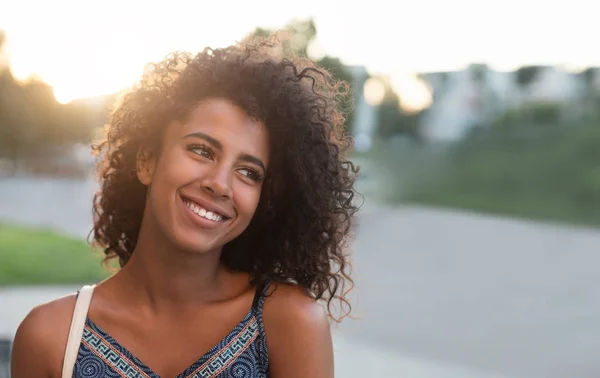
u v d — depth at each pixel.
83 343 1.59
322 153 1.68
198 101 1.57
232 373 1.59
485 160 25.28
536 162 24.09
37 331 1.60
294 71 1.67
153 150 1.64
